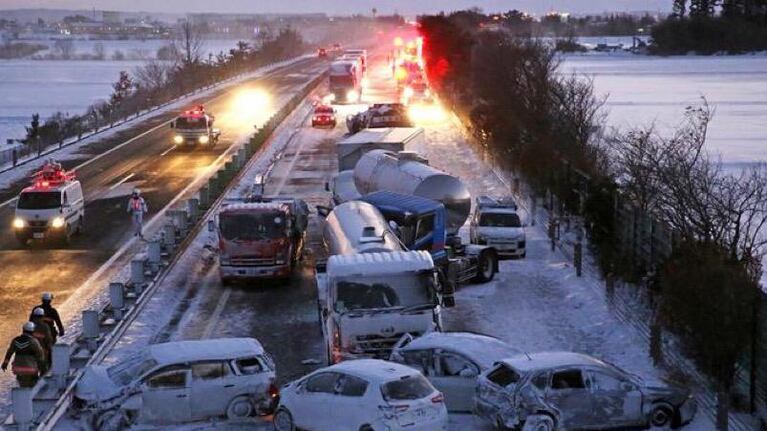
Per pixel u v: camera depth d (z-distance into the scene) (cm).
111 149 6925
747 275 2148
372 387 1730
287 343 2556
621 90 11862
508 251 3481
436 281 2289
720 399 1859
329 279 2281
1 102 13600
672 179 3206
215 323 2742
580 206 4019
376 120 7156
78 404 1941
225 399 1952
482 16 14962
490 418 1864
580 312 2827
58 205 3775
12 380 2280
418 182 3534
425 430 1733
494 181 5238
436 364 2008
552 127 5075
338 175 4322
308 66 17638
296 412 1847
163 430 1900
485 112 6781
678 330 2416
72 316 2783
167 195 4969
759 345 2019
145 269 3241
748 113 8906
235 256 3138
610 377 1866
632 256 3183
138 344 2512
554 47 13288
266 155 6384
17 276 3288
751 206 3597
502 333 2622
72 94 15375
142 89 12519
